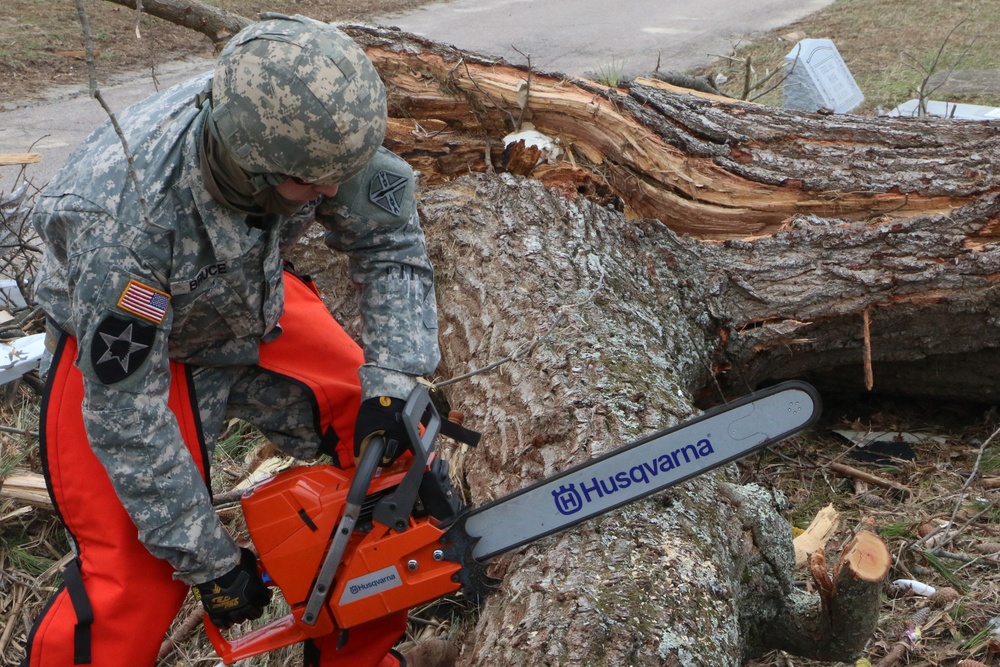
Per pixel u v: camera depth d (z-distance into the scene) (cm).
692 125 345
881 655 221
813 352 320
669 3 1407
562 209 312
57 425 164
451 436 179
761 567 202
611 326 259
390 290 178
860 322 312
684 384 267
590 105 342
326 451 200
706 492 201
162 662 225
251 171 142
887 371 334
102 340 145
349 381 198
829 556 257
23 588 240
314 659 184
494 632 175
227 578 167
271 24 146
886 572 184
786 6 1363
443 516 171
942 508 281
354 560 165
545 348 246
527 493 172
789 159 341
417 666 210
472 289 293
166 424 156
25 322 356
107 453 154
